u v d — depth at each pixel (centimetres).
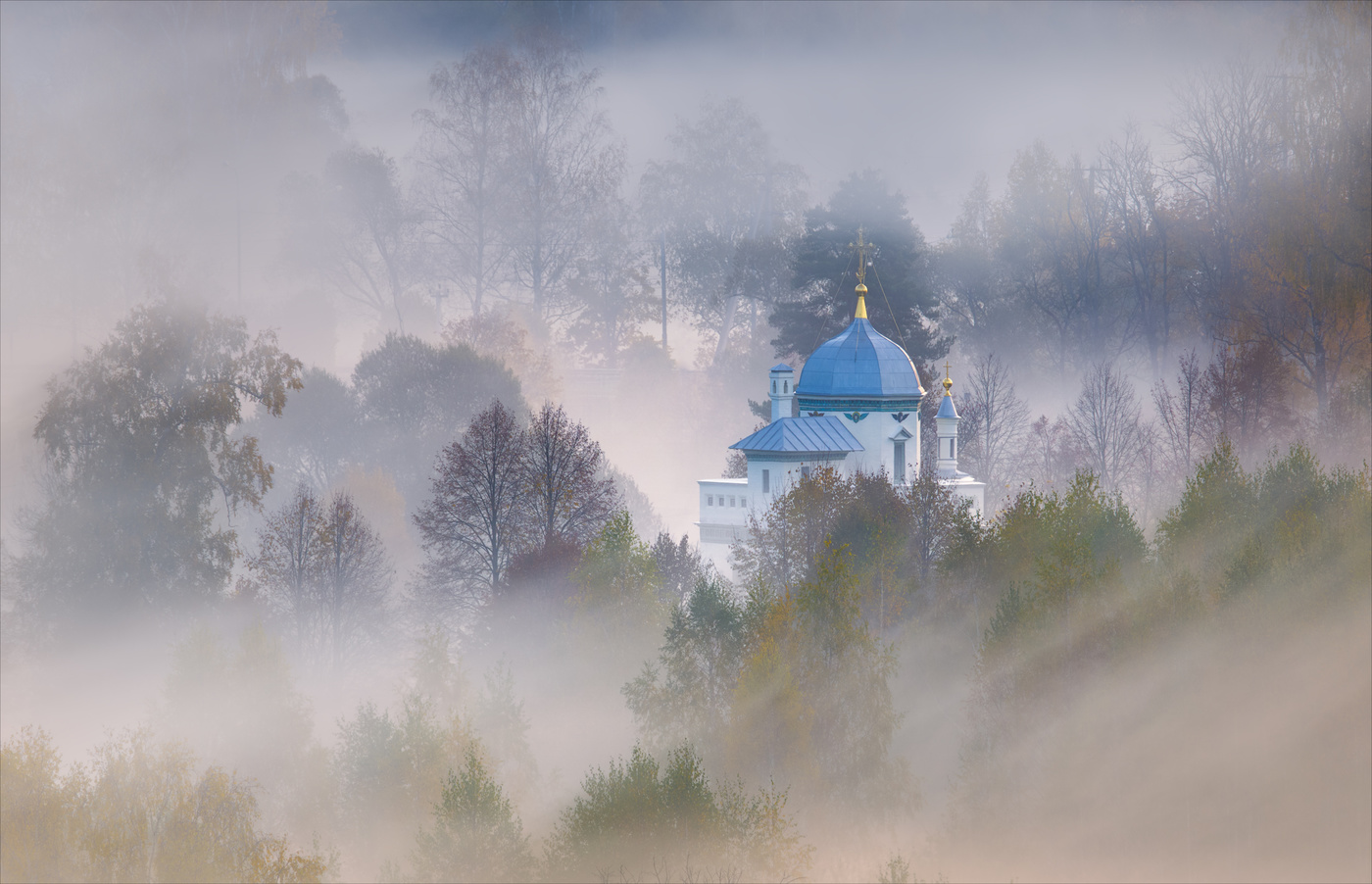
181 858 11062
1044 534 15162
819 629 12719
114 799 11462
